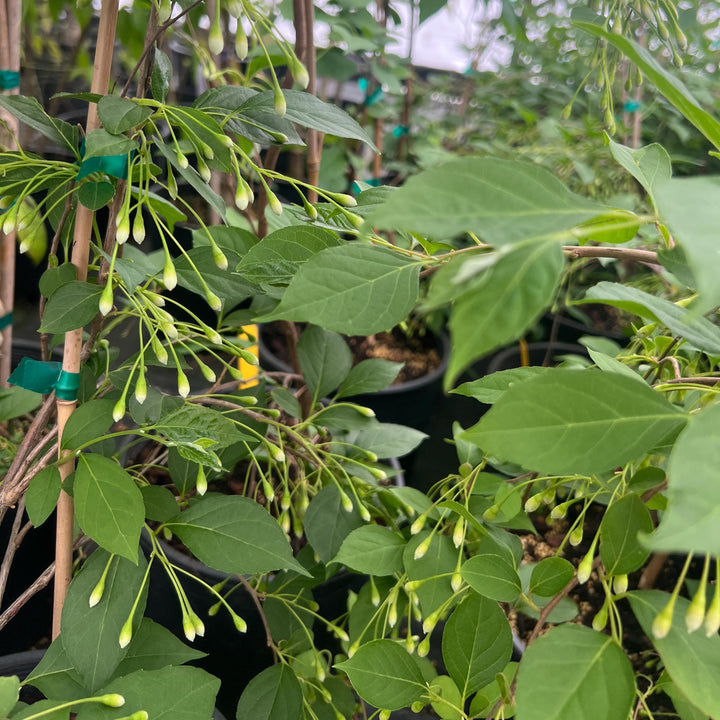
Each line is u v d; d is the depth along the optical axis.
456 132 3.27
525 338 2.93
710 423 0.50
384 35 2.59
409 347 2.72
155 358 1.09
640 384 0.62
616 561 0.76
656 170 0.86
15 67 1.45
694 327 0.83
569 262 2.41
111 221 0.99
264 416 1.26
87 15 2.05
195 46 1.49
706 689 0.63
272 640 1.30
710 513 0.47
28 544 1.64
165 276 0.92
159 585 1.50
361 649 0.90
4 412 1.45
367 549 1.08
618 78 2.69
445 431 2.74
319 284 0.68
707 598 1.62
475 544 1.18
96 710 0.89
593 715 0.64
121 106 0.82
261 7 2.02
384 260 0.71
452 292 0.49
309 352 1.53
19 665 1.31
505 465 1.36
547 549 1.86
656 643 0.66
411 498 1.16
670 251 0.77
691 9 2.25
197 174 0.89
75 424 0.95
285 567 0.99
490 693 0.99
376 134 2.74
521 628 1.63
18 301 2.89
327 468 1.25
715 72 2.99
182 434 0.95
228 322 1.52
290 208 1.13
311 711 1.19
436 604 1.02
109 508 0.89
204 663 1.53
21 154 0.93
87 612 0.96
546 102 3.25
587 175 2.32
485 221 0.48
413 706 0.96
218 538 1.00
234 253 1.05
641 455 0.62
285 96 0.96
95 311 0.92
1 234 1.52
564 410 0.61
